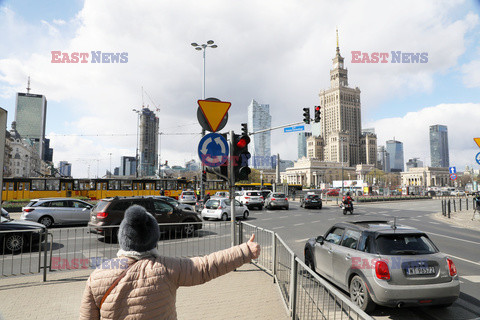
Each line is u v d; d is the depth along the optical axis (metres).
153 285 1.55
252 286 5.92
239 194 29.42
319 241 6.55
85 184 31.58
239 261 1.75
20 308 4.79
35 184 29.52
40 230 6.64
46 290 5.71
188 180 37.69
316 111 19.59
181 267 1.67
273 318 4.43
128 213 1.67
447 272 4.82
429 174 146.00
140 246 1.62
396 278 4.68
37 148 185.62
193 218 12.59
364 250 5.20
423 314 4.98
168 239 8.17
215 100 6.16
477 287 6.21
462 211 27.02
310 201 29.00
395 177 154.62
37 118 188.62
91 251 9.25
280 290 5.46
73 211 15.42
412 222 18.83
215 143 6.27
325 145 175.12
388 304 4.64
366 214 23.69
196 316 4.52
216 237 9.02
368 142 171.38
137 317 1.50
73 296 5.38
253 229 7.81
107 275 1.55
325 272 6.30
